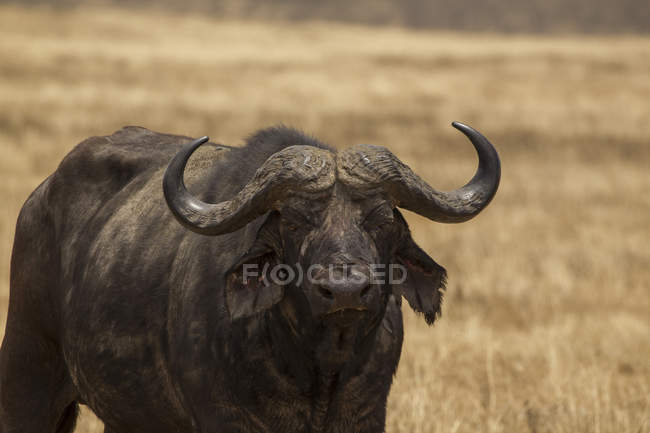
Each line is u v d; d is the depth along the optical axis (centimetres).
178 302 1557
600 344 3173
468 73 16188
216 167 1698
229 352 1455
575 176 6569
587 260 4294
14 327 1909
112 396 1678
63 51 16400
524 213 5291
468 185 1438
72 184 1870
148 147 1894
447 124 9962
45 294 1873
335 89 13375
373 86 13862
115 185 1855
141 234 1711
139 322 1627
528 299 3716
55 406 1903
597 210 5444
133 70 14762
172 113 10194
